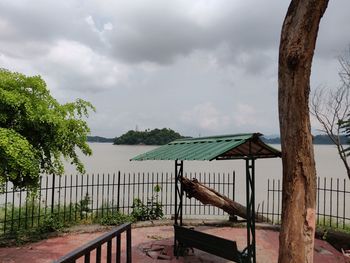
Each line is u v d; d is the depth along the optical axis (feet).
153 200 39.75
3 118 24.29
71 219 35.53
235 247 20.22
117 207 37.65
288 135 17.03
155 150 30.32
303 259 16.48
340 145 33.83
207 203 35.29
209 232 34.09
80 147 29.84
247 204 21.71
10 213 34.81
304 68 16.81
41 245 28.45
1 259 24.81
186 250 26.68
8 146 22.08
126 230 10.74
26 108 24.81
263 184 79.25
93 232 32.81
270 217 45.16
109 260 9.45
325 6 16.63
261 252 27.48
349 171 33.37
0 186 23.71
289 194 16.97
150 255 26.27
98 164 132.98
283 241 16.97
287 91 17.06
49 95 28.40
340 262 25.98
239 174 101.09
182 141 29.76
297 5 16.83
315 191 17.02
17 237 29.58
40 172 27.27
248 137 21.76
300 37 16.67
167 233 33.09
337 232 30.53
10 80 25.77
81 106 29.84
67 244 28.86
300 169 16.80
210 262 25.14
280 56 17.43
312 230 16.71
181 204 28.55
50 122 25.99
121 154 230.07
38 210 35.01
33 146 26.68
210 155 21.49
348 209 52.21
